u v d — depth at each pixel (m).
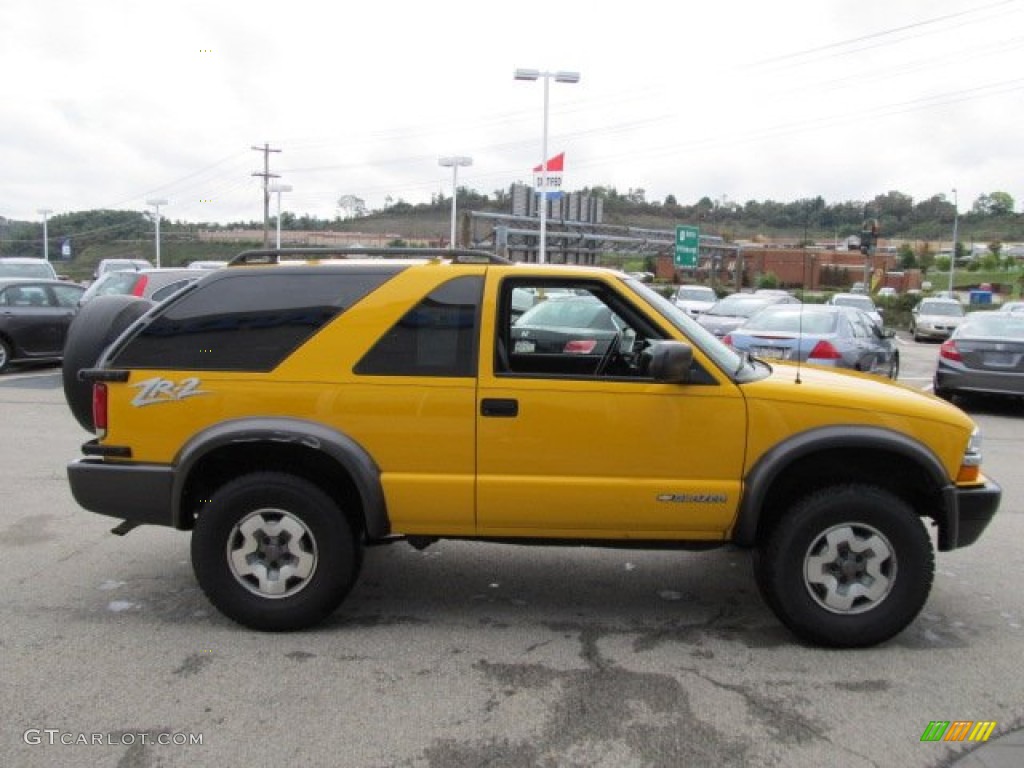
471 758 3.25
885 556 4.16
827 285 68.25
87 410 4.82
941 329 30.28
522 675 3.94
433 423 4.16
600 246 42.38
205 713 3.55
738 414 4.12
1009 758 3.29
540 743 3.36
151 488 4.27
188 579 5.10
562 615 4.66
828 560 4.17
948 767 3.24
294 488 4.21
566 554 5.66
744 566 5.47
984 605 4.88
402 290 4.23
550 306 5.04
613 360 4.68
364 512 4.25
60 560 5.41
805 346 11.75
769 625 4.56
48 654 4.08
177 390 4.25
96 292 14.42
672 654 4.18
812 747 3.36
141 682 3.81
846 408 4.15
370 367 4.20
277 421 4.19
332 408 4.18
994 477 8.34
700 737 3.42
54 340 14.89
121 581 5.05
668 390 4.13
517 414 4.14
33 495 6.89
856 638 4.19
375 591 4.98
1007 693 3.82
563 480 4.15
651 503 4.16
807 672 4.00
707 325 18.95
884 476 4.41
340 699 3.68
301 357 4.22
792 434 4.13
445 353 4.19
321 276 4.30
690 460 4.15
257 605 4.31
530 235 33.81
